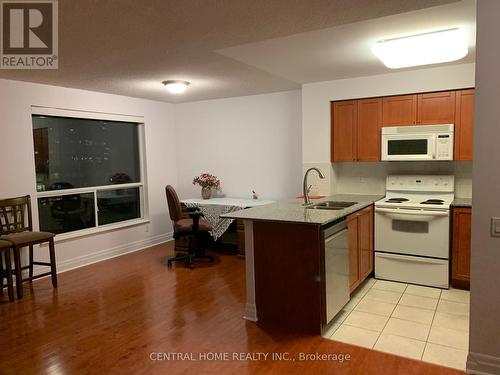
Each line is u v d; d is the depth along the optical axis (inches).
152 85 182.4
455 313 127.1
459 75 150.0
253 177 225.8
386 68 152.4
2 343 112.0
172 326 122.0
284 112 211.9
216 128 235.6
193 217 186.1
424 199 162.9
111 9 86.4
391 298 141.3
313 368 96.5
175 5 84.2
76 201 195.0
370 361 99.2
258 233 123.2
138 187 230.7
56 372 96.6
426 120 158.4
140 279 169.8
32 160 169.3
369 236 157.9
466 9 91.4
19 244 146.1
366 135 171.9
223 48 119.8
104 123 209.6
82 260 193.2
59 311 134.9
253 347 107.7
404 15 94.3
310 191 185.9
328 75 165.2
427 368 95.4
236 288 156.5
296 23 96.4
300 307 117.7
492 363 90.1
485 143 86.4
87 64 138.0
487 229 88.0
